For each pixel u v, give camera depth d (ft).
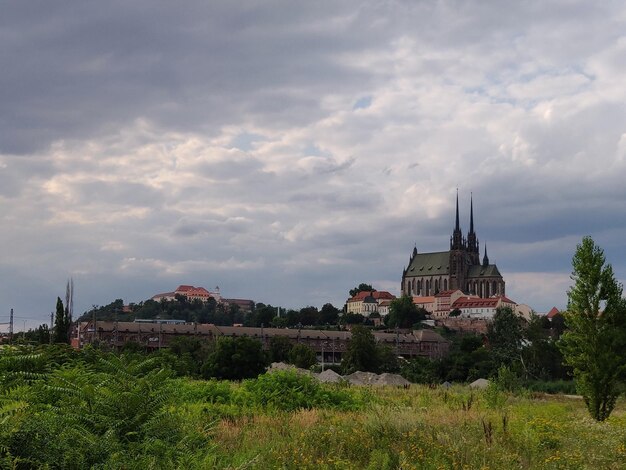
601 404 117.70
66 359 79.97
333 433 56.24
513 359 374.22
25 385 54.70
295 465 44.75
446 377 373.61
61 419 43.73
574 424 78.13
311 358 457.27
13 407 39.99
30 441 37.45
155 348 599.57
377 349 452.35
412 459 47.98
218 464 42.73
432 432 58.90
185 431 49.65
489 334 525.34
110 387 51.06
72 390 50.03
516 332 488.85
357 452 51.39
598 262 117.19
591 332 116.16
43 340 268.82
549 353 372.58
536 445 57.72
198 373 274.16
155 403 49.49
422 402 106.22
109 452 40.86
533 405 134.00
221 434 55.31
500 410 102.58
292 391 90.02
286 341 522.88
